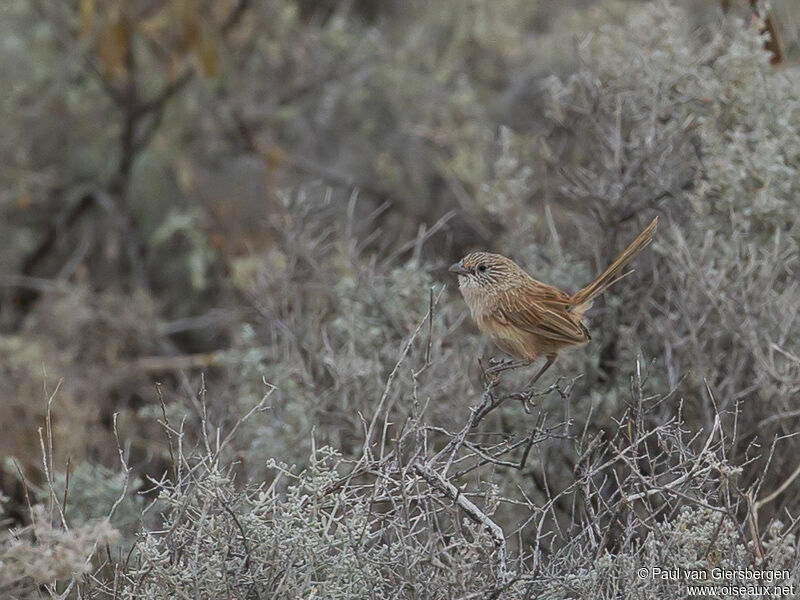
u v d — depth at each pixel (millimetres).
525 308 9125
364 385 10469
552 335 9055
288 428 10109
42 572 6246
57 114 16406
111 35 15203
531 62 16734
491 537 6945
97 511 9406
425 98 16859
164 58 16531
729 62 10695
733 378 9500
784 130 10562
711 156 10391
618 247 10820
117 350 14320
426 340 10320
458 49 17109
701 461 7371
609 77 11266
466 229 14273
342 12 17641
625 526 7617
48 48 16594
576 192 10859
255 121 16562
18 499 11656
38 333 14383
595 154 11148
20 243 16281
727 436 8945
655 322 10242
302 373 10617
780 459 9188
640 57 11086
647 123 10875
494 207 11625
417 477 7113
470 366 10594
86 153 16734
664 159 10578
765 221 10203
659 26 11430
